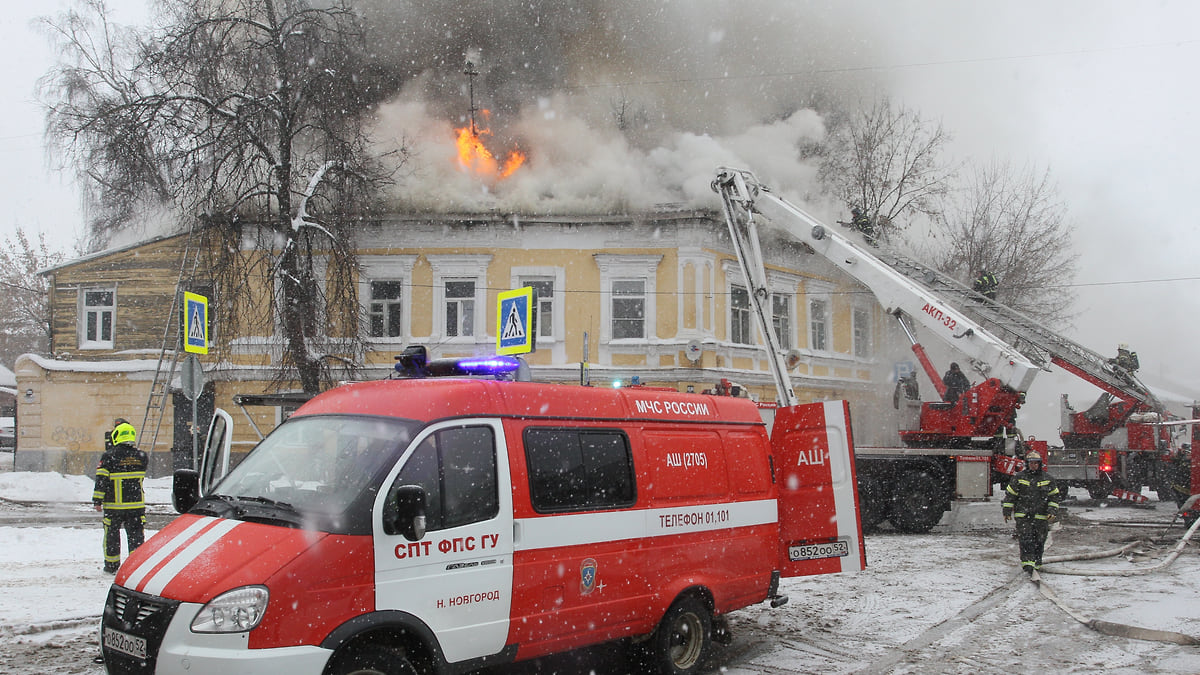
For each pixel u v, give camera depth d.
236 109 21.25
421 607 4.80
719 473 6.95
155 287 24.78
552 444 5.75
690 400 7.02
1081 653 7.27
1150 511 18.81
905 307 14.69
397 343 23.91
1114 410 19.20
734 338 24.53
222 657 4.14
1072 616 8.55
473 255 23.95
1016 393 14.99
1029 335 16.33
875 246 17.11
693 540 6.57
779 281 26.11
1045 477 10.62
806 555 7.62
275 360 22.34
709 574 6.68
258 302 22.66
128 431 10.05
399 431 5.07
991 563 11.90
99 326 25.16
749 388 24.44
